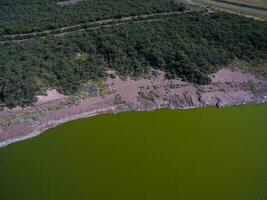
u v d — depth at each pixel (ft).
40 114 236.84
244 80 270.87
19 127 227.81
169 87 263.08
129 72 271.28
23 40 298.76
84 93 253.85
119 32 301.02
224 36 303.89
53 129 228.84
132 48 286.25
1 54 271.69
